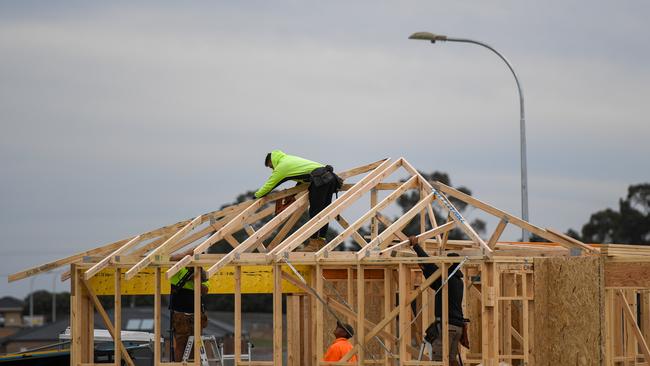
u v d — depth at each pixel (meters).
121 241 52.38
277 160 54.38
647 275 47.41
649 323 61.22
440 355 47.69
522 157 68.62
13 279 50.03
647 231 170.50
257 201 53.62
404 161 54.28
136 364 59.81
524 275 49.91
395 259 47.56
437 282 48.03
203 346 53.03
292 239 49.31
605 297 47.59
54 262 50.69
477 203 52.03
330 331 58.31
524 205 67.75
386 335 50.50
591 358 47.34
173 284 52.72
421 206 49.94
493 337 46.34
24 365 56.03
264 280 54.28
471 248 57.31
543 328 48.69
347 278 56.75
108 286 52.12
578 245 50.22
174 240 50.44
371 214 50.09
